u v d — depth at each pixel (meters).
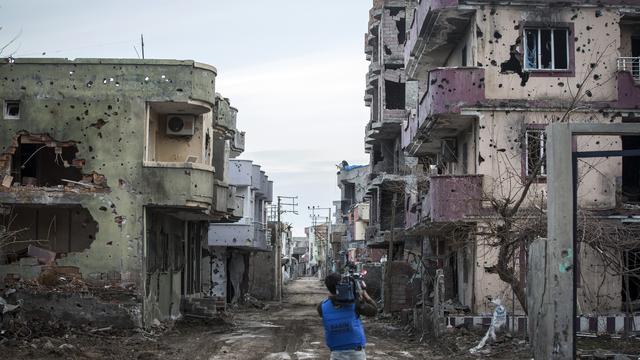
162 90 23.81
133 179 23.47
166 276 26.77
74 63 23.69
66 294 22.92
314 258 141.62
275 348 19.44
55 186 24.28
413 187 32.41
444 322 20.14
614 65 24.20
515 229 20.14
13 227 24.08
